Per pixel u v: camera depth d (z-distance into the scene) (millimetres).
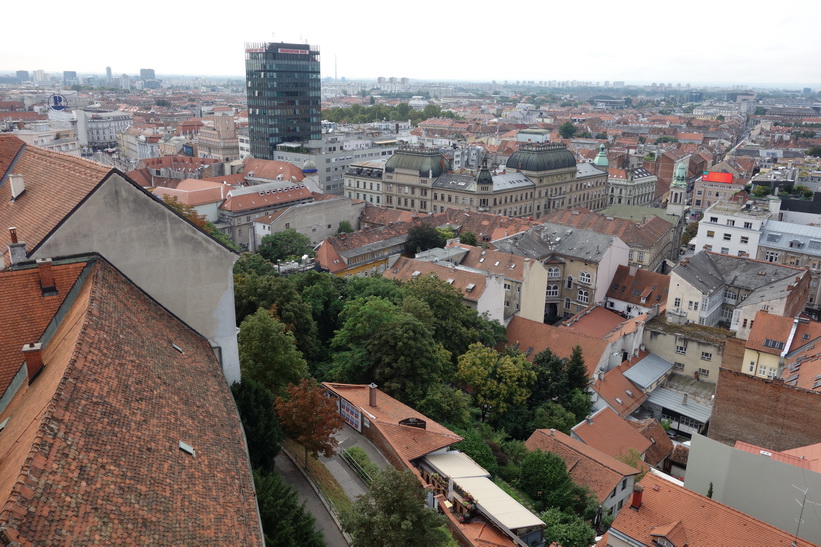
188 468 29359
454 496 51906
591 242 145250
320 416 49625
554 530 55125
